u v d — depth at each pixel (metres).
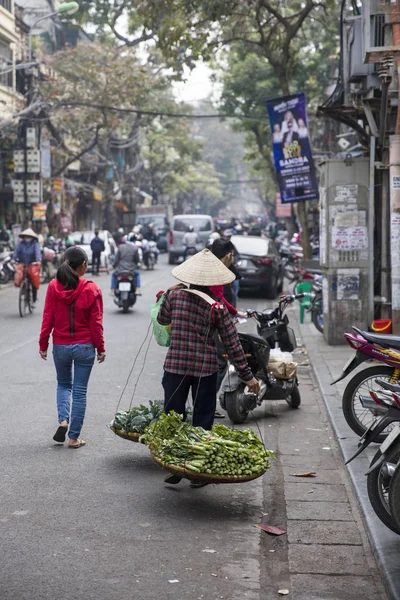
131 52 41.22
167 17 21.03
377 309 13.63
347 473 7.14
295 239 37.41
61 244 33.41
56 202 43.62
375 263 13.70
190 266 6.69
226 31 24.23
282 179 20.91
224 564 5.24
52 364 12.38
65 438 8.00
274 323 10.16
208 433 6.27
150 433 6.64
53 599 4.62
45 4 42.22
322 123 38.84
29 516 5.95
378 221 13.59
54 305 7.65
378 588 4.95
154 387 10.81
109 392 10.36
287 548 5.57
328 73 39.03
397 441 5.25
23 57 37.28
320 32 37.69
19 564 5.10
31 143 31.52
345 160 13.50
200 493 6.63
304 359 13.06
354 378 7.92
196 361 6.67
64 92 39.16
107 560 5.21
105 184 49.69
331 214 13.67
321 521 6.09
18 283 18.62
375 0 11.12
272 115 20.80
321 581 5.04
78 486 6.66
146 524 5.88
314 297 15.87
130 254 19.31
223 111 42.56
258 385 6.74
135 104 44.38
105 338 15.24
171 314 6.79
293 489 6.82
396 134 11.78
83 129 41.69
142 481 6.85
